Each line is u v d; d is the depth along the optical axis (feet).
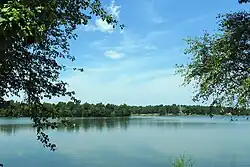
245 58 34.40
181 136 212.23
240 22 35.14
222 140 183.21
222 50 34.99
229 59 34.76
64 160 115.75
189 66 37.78
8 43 15.89
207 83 35.76
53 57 32.78
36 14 17.08
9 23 14.61
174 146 155.22
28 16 15.48
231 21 35.37
